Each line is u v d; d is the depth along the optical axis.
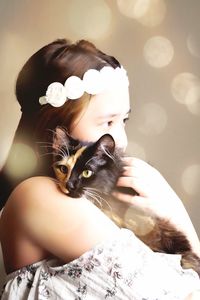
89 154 0.91
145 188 0.98
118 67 0.98
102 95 0.94
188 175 1.47
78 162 0.90
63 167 0.89
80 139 0.93
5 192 0.98
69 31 1.41
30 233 0.86
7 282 0.90
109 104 0.95
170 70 1.45
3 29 1.40
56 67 0.94
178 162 1.47
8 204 0.90
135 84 1.45
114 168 0.95
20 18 1.40
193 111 1.47
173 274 0.85
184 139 1.47
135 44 1.44
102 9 1.42
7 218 0.90
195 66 1.46
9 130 1.39
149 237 0.99
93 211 0.86
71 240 0.84
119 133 0.99
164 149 1.46
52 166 0.91
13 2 1.40
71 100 0.92
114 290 0.81
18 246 0.88
